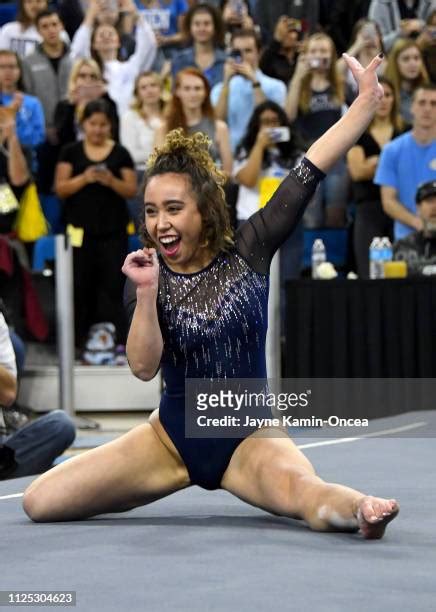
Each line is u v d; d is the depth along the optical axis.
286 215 5.20
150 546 4.70
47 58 13.61
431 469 6.88
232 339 5.12
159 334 4.90
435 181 10.57
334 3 14.99
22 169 11.65
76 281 11.65
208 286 5.13
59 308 10.44
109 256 11.68
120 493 5.27
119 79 13.80
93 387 11.66
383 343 9.92
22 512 5.76
